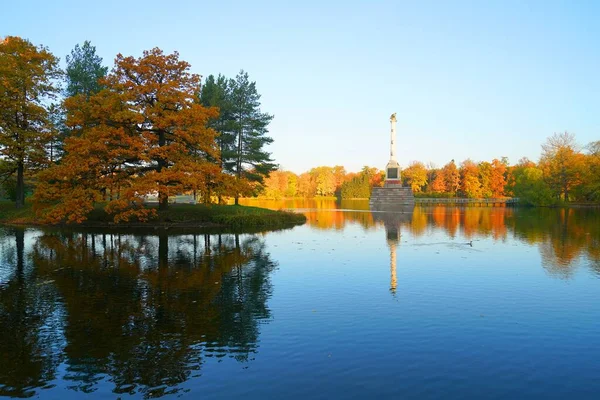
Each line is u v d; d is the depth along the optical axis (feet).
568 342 32.68
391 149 293.02
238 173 167.84
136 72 107.96
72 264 63.16
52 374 27.73
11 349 31.65
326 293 46.78
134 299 44.39
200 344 32.37
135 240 89.45
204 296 45.65
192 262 65.16
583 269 59.41
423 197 401.90
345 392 25.09
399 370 27.91
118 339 33.37
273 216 132.77
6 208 131.64
